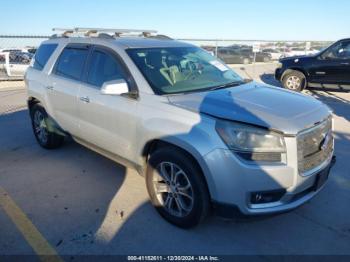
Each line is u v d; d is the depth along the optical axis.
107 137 3.88
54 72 4.79
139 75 3.50
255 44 19.64
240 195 2.74
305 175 2.86
